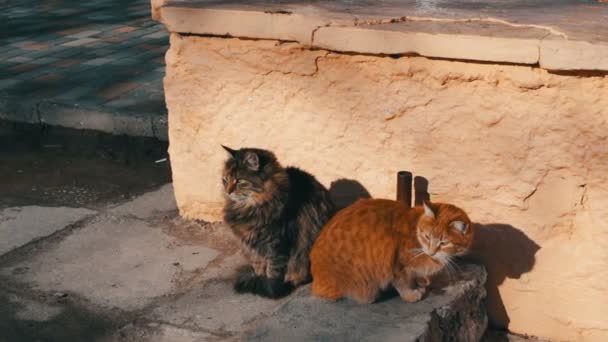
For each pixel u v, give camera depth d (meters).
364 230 2.79
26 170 3.95
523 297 3.00
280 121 3.18
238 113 3.23
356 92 3.04
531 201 2.91
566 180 2.86
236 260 3.21
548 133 2.84
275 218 2.93
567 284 2.94
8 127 4.42
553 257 2.93
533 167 2.88
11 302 2.99
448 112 2.94
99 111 4.30
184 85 3.28
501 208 2.95
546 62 2.76
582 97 2.78
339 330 2.72
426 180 3.03
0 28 5.94
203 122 3.30
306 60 3.07
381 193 3.11
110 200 3.64
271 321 2.76
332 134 3.11
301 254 3.00
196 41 3.21
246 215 2.95
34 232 3.38
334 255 2.81
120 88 4.61
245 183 2.89
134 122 4.25
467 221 2.75
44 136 4.32
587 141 2.81
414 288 2.85
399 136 3.02
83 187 3.77
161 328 2.88
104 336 2.85
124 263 3.19
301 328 2.73
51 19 6.20
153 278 3.11
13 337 2.85
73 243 3.31
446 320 2.81
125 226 3.42
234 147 3.28
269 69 3.14
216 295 3.02
